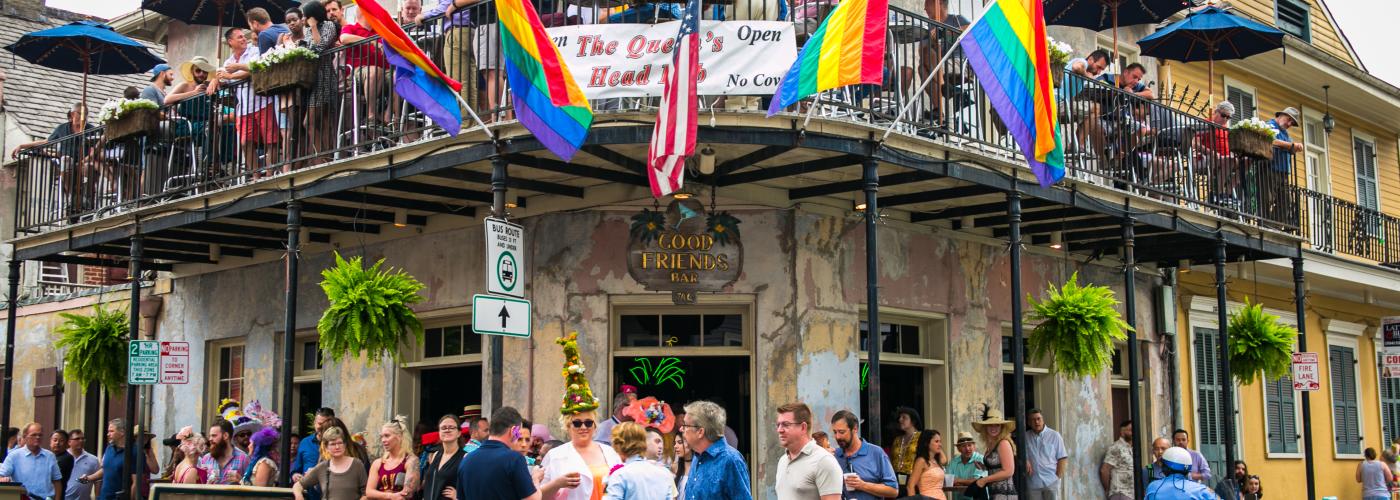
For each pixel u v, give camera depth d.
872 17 9.70
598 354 11.60
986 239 13.73
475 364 12.41
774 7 10.77
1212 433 16.98
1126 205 12.62
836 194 12.00
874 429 9.91
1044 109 10.55
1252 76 19.17
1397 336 19.69
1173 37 15.34
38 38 15.34
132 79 21.42
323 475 9.79
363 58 11.64
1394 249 20.08
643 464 7.52
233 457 11.77
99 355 14.81
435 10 11.98
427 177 10.90
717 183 11.23
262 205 11.68
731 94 9.79
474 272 12.29
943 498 9.98
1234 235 14.18
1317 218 18.48
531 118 9.38
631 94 9.77
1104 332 12.27
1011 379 14.12
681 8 10.30
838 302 12.11
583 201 11.73
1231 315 15.86
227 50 16.94
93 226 13.48
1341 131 21.17
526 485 7.33
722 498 7.18
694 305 11.88
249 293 14.52
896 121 10.07
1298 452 18.69
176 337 15.52
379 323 11.19
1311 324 19.38
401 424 9.58
